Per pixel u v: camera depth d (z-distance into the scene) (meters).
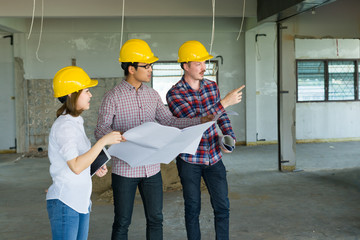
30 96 8.52
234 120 9.05
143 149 2.05
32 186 5.38
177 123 2.42
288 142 5.96
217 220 2.58
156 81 8.88
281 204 4.18
